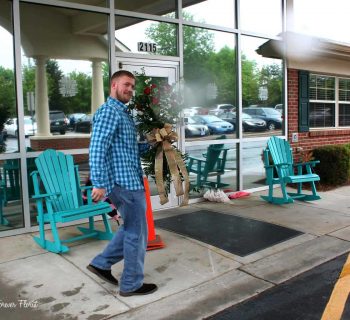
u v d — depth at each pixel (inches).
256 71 299.0
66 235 199.5
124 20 233.3
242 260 167.0
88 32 221.3
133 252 132.7
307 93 333.4
